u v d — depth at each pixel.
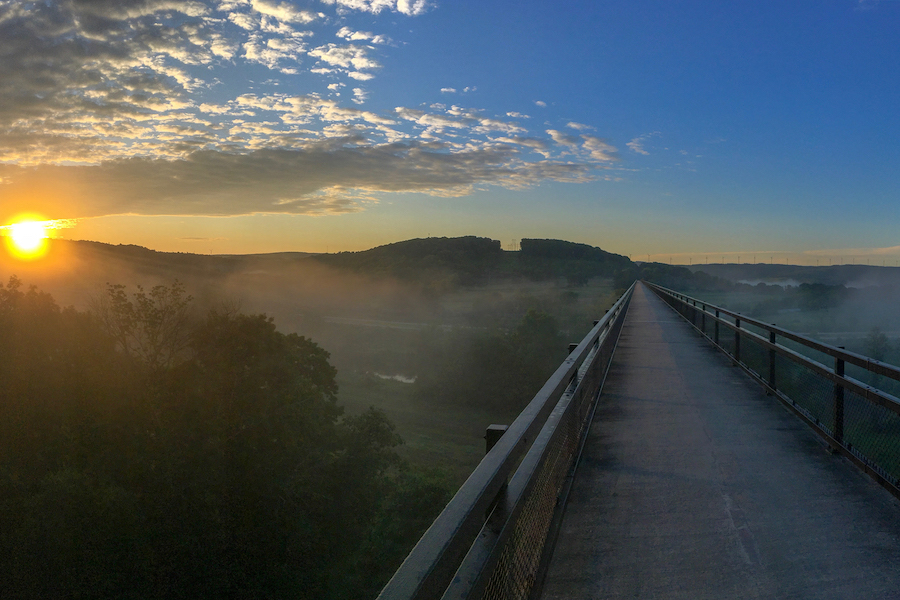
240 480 23.84
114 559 19.31
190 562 20.84
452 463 50.22
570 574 3.27
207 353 26.06
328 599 25.73
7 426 22.89
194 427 24.16
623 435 6.12
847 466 5.04
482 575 1.85
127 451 23.30
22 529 18.95
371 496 30.12
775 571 3.27
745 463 5.18
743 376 9.83
